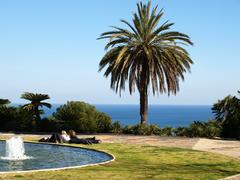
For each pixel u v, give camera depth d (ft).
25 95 123.44
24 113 120.57
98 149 71.31
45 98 125.18
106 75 118.42
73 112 117.19
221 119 118.62
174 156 63.67
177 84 116.88
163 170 49.21
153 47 116.67
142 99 117.50
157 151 70.23
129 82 116.47
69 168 48.65
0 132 114.11
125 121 495.82
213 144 83.87
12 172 44.75
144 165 53.31
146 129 111.04
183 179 42.68
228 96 118.93
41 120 119.55
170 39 117.50
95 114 119.65
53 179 41.19
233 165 54.49
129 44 116.57
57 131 116.98
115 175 44.42
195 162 57.16
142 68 116.98
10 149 71.87
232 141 91.86
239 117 103.04
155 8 121.19
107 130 118.62
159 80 115.03
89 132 116.78
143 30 119.34
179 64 115.14
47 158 61.00
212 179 42.93
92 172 46.09
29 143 82.99
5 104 126.52
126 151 69.46
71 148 74.49
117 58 109.40
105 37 119.14
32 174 43.93
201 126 107.04
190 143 85.56
